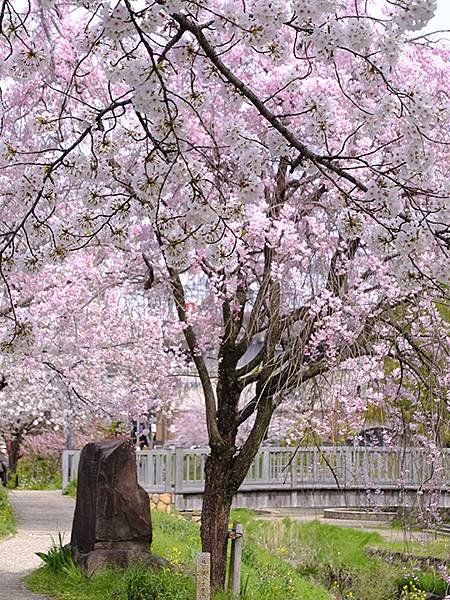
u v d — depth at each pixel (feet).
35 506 70.23
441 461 29.40
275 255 29.53
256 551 48.93
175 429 98.78
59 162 17.87
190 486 68.23
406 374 31.86
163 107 15.56
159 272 34.24
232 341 32.04
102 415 56.49
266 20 14.64
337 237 29.55
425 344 30.48
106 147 18.75
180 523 56.49
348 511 72.08
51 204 19.43
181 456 68.08
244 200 17.78
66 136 29.91
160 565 34.24
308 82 27.45
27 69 17.21
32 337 19.56
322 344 30.01
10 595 31.60
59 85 30.50
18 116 30.32
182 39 17.25
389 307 28.63
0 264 18.75
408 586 47.24
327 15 15.48
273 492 64.18
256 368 34.17
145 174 17.13
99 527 34.73
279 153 18.07
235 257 30.04
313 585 46.55
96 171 18.95
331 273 29.35
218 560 32.09
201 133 27.84
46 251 20.03
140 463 67.67
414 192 16.66
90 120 20.66
